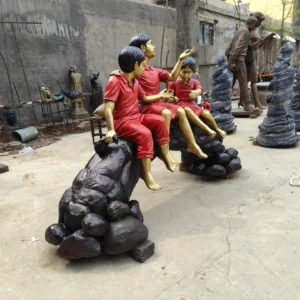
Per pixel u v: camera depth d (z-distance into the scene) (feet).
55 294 6.45
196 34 28.12
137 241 7.37
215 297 6.22
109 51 32.48
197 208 10.27
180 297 6.24
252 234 8.53
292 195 11.05
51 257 7.80
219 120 21.30
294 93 21.16
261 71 52.95
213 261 7.38
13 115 23.45
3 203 11.31
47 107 26.91
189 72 10.69
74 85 28.32
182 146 10.53
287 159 15.43
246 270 7.01
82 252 6.93
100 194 7.35
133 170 8.25
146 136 8.05
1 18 23.44
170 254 7.70
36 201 11.39
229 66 27.43
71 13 28.35
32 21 25.41
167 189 12.07
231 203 10.56
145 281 6.75
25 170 15.30
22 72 25.20
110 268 7.23
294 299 6.11
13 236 8.91
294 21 61.16
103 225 6.93
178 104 10.73
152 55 9.26
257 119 27.43
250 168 14.25
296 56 65.16
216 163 12.57
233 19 48.98
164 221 9.45
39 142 21.52
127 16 33.65
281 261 7.30
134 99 8.39
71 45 28.78
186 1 27.02
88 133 24.09
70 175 14.29
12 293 6.53
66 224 7.34
